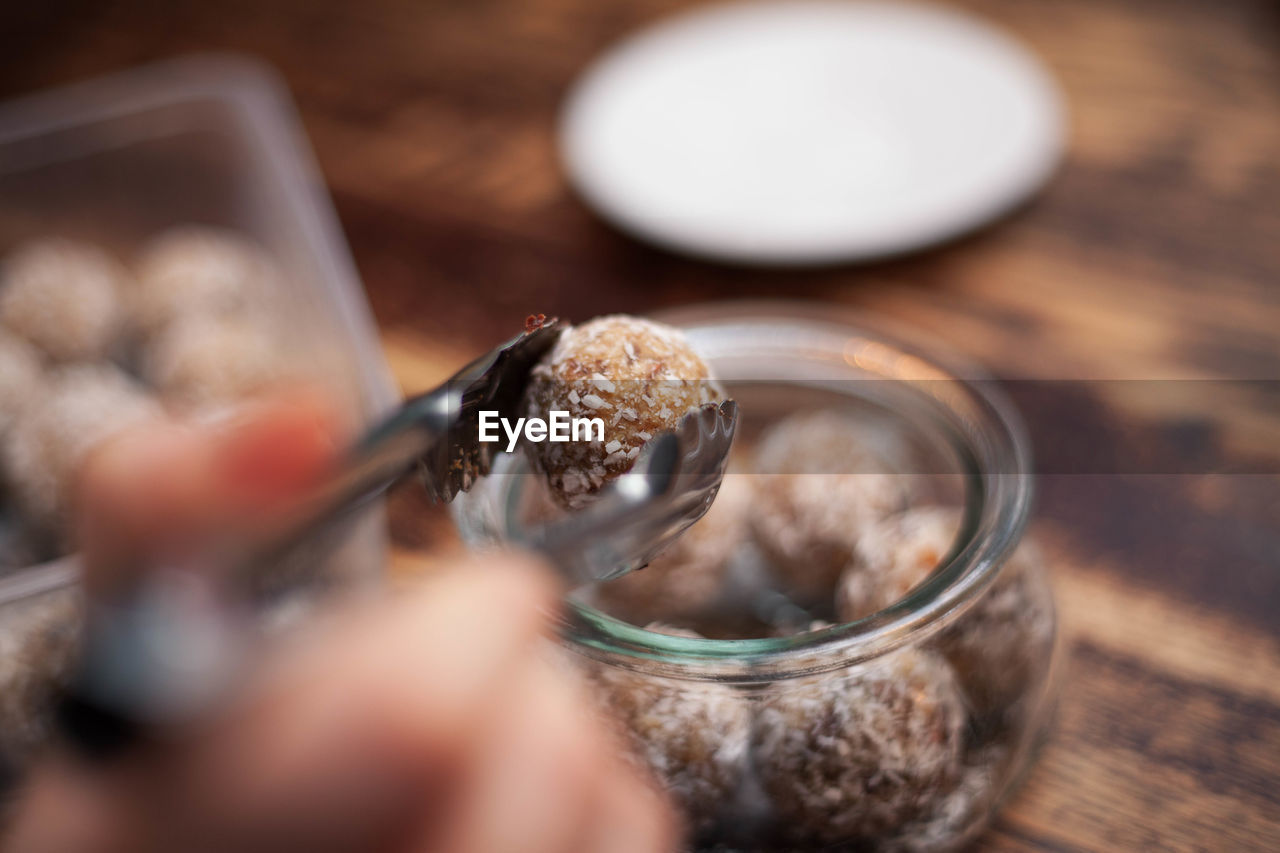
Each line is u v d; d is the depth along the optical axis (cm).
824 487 30
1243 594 33
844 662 25
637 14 62
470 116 56
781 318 33
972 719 27
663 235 44
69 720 19
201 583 20
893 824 27
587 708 26
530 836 20
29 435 39
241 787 19
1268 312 41
